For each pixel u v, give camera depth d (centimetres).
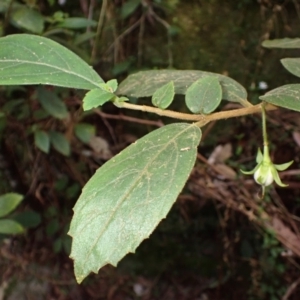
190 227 72
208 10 64
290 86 21
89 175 72
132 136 70
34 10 53
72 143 69
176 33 65
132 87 26
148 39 66
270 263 67
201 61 65
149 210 17
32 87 62
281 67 63
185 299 74
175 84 25
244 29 63
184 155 18
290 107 20
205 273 74
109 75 67
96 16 66
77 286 76
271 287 68
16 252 74
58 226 70
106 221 17
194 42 65
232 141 66
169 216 73
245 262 70
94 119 70
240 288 71
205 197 68
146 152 19
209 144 67
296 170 64
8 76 20
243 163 66
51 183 71
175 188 17
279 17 62
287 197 65
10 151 69
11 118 65
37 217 63
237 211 68
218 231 71
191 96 22
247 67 64
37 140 58
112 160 19
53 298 75
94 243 17
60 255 75
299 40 29
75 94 63
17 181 72
